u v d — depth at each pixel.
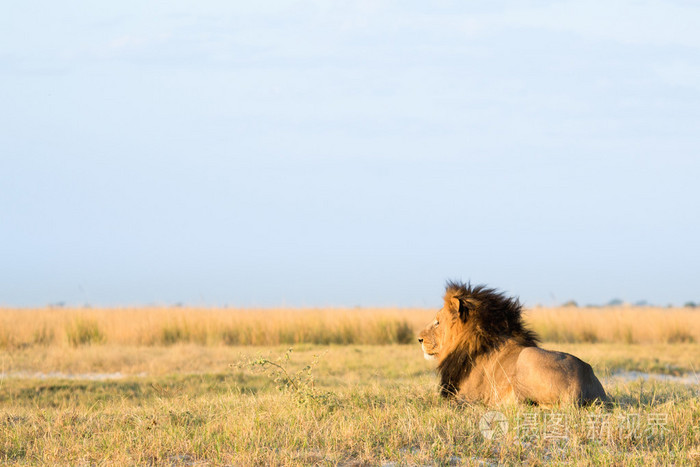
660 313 66.69
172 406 22.70
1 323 55.62
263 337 59.34
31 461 16.61
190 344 54.91
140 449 17.23
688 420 19.00
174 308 65.69
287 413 20.73
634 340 61.66
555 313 67.00
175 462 16.62
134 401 29.27
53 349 49.44
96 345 52.81
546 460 16.50
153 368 41.12
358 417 19.98
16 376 38.38
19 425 19.92
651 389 26.55
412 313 74.12
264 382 33.97
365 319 62.31
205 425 19.41
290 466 15.80
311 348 53.81
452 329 22.70
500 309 22.12
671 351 51.12
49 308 70.62
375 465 16.05
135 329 58.75
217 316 62.16
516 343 21.72
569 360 20.23
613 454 16.53
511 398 20.69
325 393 22.38
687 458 16.25
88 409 24.66
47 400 30.08
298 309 66.81
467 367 22.08
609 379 31.22
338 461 16.31
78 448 17.39
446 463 16.12
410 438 17.75
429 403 22.36
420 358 45.28
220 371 39.09
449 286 23.39
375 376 36.53
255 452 16.48
